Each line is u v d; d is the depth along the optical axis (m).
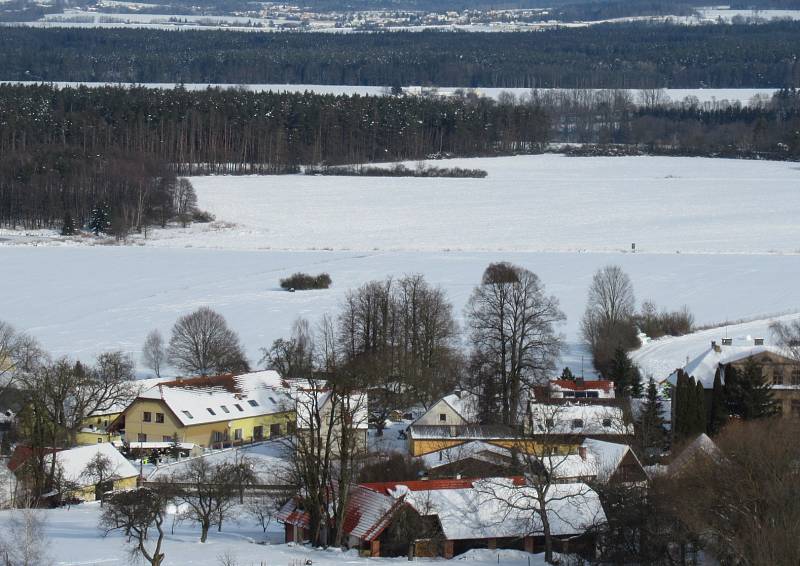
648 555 190.62
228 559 181.12
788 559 162.25
